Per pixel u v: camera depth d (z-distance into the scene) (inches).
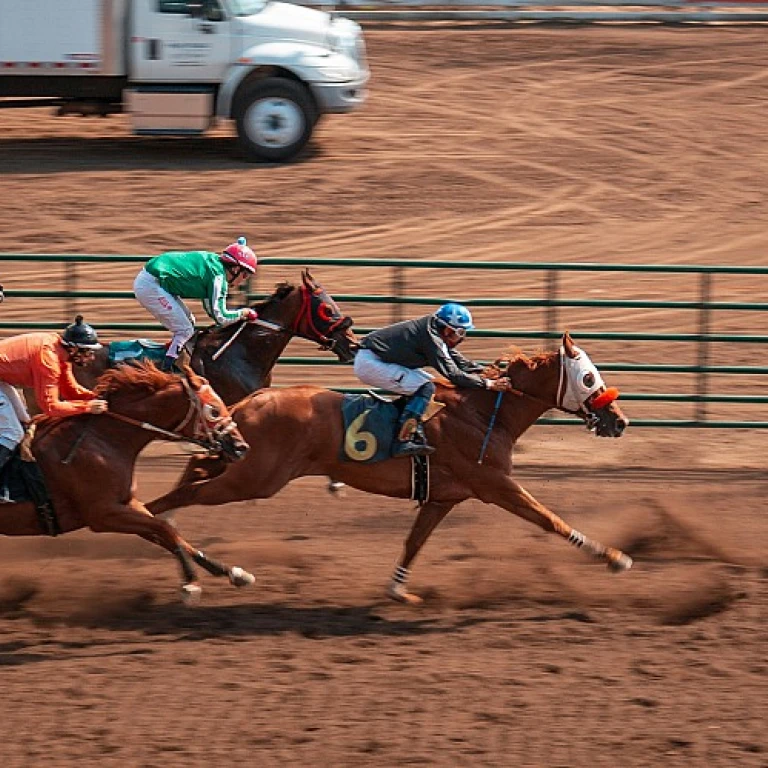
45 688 412.5
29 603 485.7
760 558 538.3
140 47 1070.4
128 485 460.4
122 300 864.3
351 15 1498.5
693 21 1507.1
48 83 1101.1
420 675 423.5
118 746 374.9
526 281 903.1
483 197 1027.9
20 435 452.4
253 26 1072.8
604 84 1311.5
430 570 525.0
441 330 478.3
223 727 386.3
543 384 488.1
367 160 1099.3
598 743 378.6
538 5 1508.4
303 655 440.1
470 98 1274.6
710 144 1155.3
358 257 916.0
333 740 378.6
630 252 935.7
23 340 445.1
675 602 491.2
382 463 479.2
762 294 887.1
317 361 683.4
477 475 483.5
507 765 365.4
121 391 458.9
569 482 628.4
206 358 553.6
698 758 371.2
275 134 1082.7
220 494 474.3
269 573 518.3
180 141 1163.3
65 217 968.3
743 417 714.2
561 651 445.7
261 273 897.5
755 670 430.3
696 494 613.0
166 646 447.2
